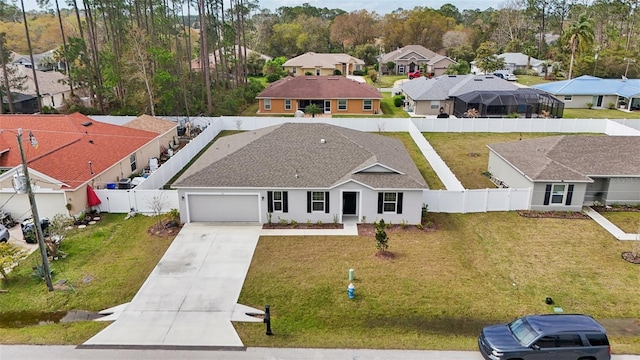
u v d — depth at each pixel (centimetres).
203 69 5694
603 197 2781
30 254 2194
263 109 5519
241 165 2600
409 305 1792
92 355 1491
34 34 10900
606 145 2931
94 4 4897
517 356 1387
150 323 1681
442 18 11238
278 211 2522
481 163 3588
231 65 7931
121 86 5112
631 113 5488
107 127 3516
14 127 3306
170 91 4822
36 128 3284
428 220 2528
